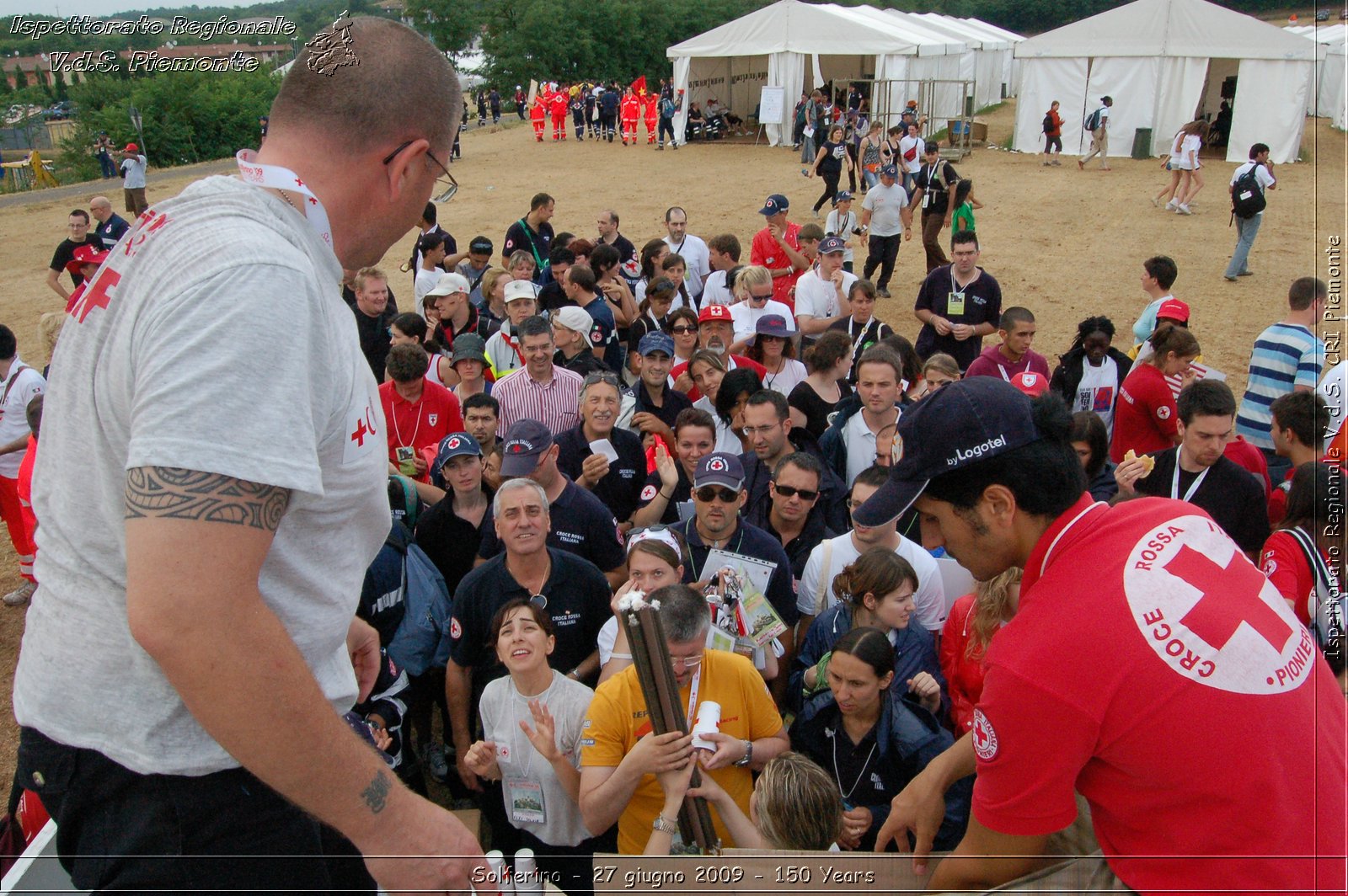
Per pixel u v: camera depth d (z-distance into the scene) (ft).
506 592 12.53
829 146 59.77
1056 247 50.21
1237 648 4.54
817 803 8.12
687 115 97.30
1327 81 78.07
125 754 3.94
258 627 3.49
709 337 22.08
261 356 3.56
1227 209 58.49
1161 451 14.64
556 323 22.41
